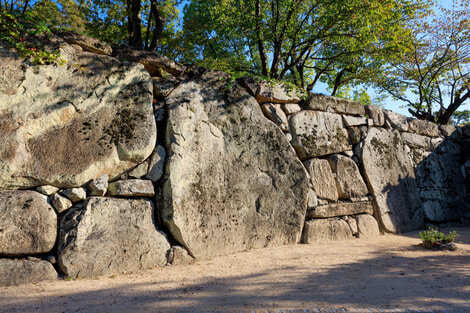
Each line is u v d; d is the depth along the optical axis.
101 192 4.79
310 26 11.42
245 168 6.25
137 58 5.75
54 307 3.10
